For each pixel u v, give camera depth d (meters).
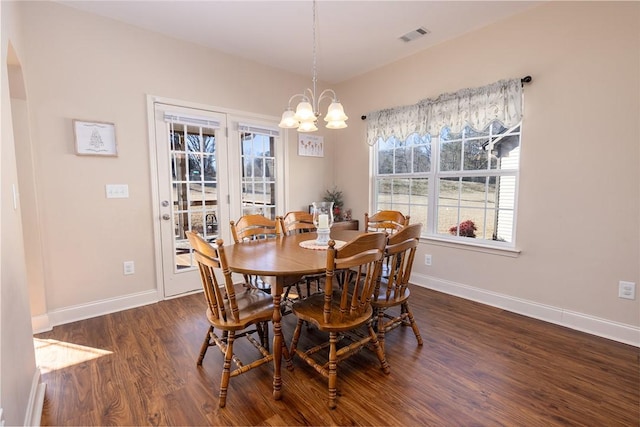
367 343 1.94
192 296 3.18
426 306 2.90
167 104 3.01
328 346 1.92
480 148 3.04
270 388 1.76
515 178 2.80
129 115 2.81
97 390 1.73
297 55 3.45
